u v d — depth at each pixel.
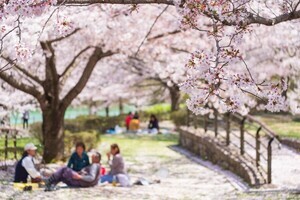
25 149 15.48
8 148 20.44
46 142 20.94
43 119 21.08
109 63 32.88
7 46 13.37
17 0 7.35
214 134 24.41
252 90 8.17
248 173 16.62
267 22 8.19
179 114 37.88
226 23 8.10
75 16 15.30
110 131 36.81
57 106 20.95
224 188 16.22
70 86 33.34
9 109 22.20
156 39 21.48
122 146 28.48
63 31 8.67
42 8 7.50
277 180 15.39
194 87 7.98
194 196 14.74
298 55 20.42
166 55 23.00
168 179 18.44
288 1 9.74
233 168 18.92
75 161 15.98
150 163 22.59
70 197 13.77
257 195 13.34
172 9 18.97
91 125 37.47
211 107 23.83
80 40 19.66
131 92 46.41
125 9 17.34
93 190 15.05
